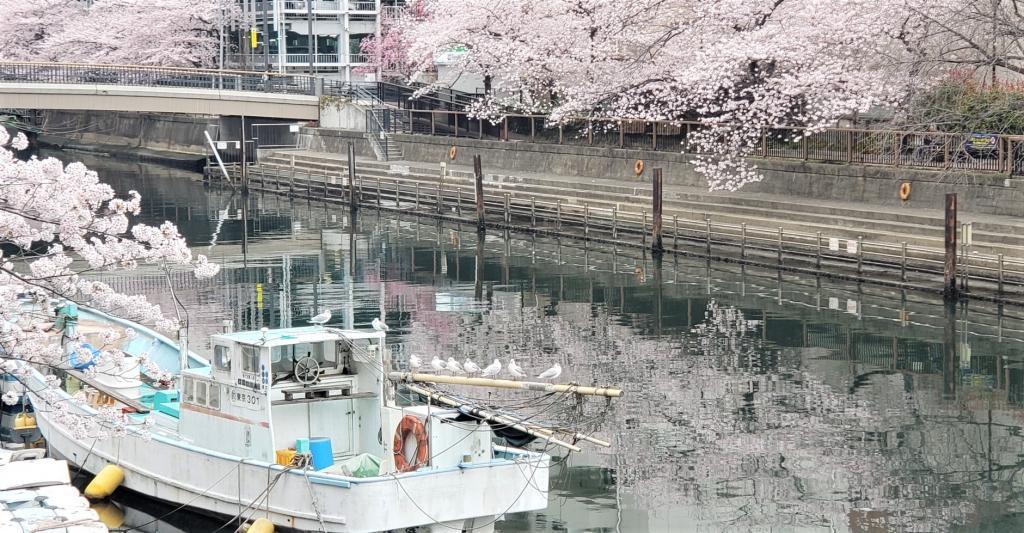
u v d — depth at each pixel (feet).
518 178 212.43
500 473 70.85
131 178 272.72
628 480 82.28
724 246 162.40
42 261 68.54
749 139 178.50
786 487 80.69
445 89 258.16
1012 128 153.38
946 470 83.61
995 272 134.00
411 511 68.85
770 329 123.65
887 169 160.86
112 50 308.19
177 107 244.83
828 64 162.50
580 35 207.41
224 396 76.84
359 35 359.46
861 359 111.65
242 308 137.49
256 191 252.83
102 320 106.11
